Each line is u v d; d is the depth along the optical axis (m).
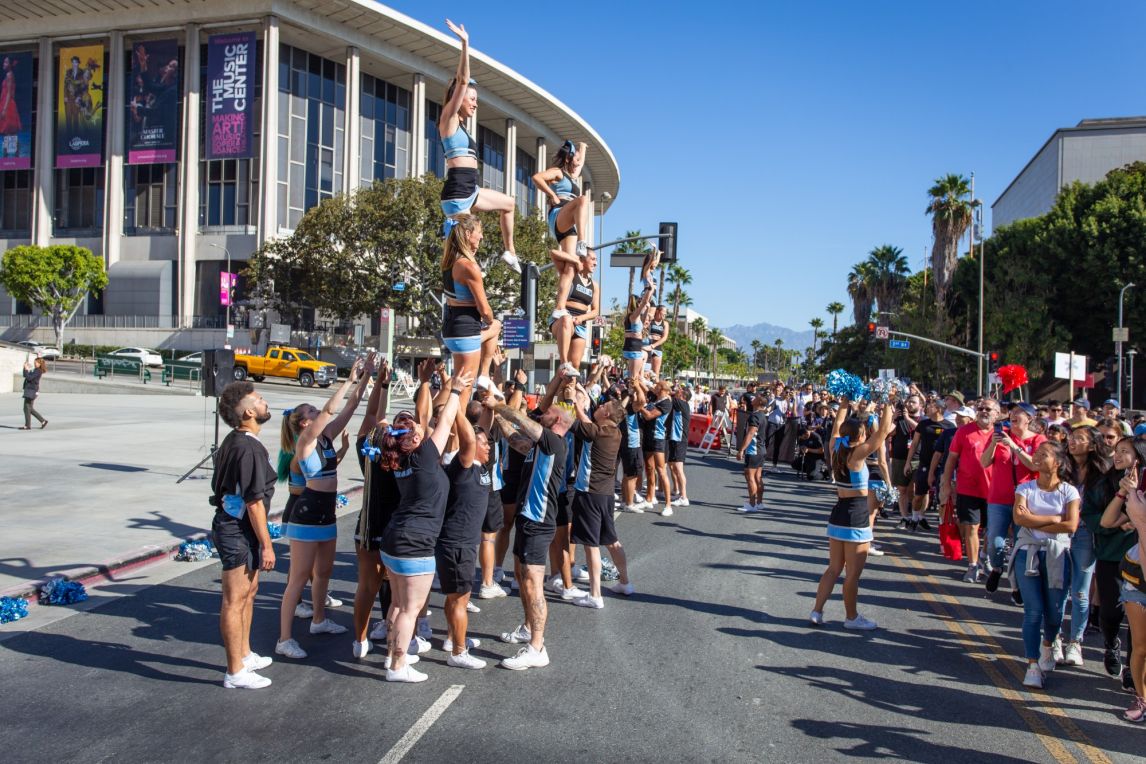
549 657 6.72
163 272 55.75
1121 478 6.38
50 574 8.30
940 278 54.88
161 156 55.97
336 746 4.93
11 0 54.84
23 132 59.53
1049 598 6.55
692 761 4.89
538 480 6.53
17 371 37.41
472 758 4.82
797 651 7.07
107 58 57.78
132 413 28.06
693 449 28.08
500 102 66.06
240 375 43.41
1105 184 47.34
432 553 6.00
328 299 46.47
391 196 44.69
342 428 6.89
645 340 13.90
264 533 5.71
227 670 6.07
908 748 5.20
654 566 10.16
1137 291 43.69
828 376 7.94
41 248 54.34
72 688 5.77
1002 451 8.59
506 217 6.89
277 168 53.94
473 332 6.09
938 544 12.32
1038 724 5.64
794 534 12.59
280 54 54.50
